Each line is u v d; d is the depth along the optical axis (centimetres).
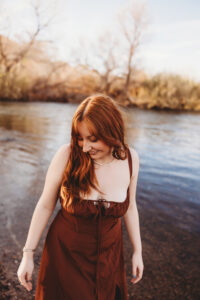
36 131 1060
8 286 212
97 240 131
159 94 2758
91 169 126
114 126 124
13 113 1681
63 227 134
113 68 3006
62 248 133
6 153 670
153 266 259
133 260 146
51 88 3088
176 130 1327
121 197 135
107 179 132
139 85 2975
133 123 1508
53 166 132
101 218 129
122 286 151
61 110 2073
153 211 389
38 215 132
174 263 266
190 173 597
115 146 127
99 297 131
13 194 406
